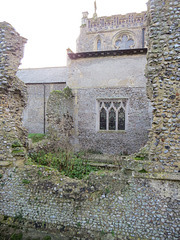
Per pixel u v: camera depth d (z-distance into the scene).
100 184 3.82
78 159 7.43
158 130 3.80
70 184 3.98
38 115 14.95
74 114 10.63
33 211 4.13
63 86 14.54
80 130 10.53
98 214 3.77
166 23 3.86
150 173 3.65
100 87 10.34
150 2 4.02
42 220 4.05
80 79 10.63
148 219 3.58
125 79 10.02
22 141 6.08
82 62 10.63
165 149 3.72
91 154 9.49
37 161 5.87
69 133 9.88
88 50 15.93
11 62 4.87
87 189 3.86
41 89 14.99
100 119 10.53
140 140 9.68
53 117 7.78
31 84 15.12
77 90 10.63
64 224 3.91
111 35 15.34
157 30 3.91
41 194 4.11
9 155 4.44
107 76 10.27
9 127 4.63
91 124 10.40
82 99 10.55
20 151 4.45
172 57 3.80
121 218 3.67
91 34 15.82
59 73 16.30
